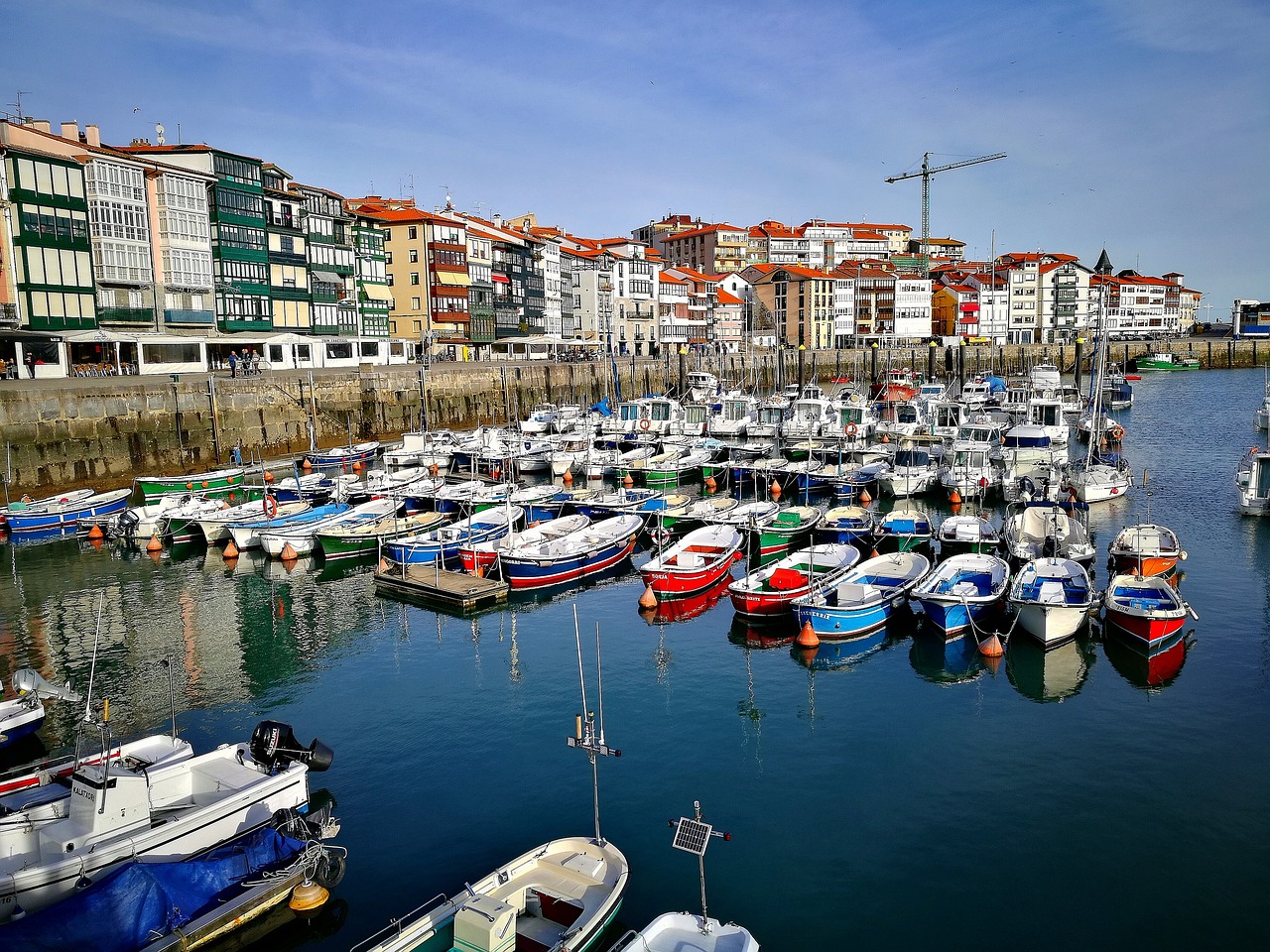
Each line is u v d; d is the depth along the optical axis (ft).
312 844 64.08
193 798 71.10
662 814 74.69
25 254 224.12
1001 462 208.44
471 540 145.89
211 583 145.59
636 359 443.32
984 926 60.75
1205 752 83.66
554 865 60.64
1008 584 119.44
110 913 54.39
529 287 461.37
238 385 246.27
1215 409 366.84
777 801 76.38
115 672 108.27
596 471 223.10
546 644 115.44
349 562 157.07
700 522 168.45
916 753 84.48
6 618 129.49
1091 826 71.92
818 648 111.75
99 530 173.06
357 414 287.69
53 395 198.70
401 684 102.89
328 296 342.64
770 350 529.45
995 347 556.10
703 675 103.96
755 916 61.93
